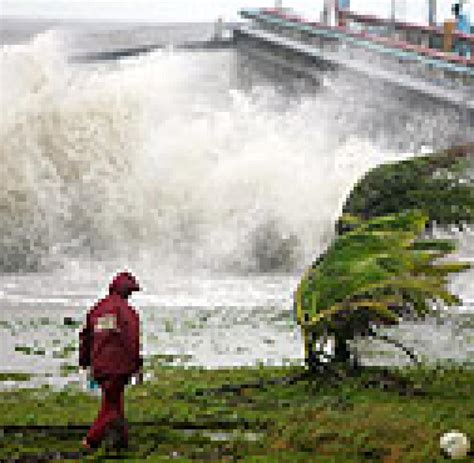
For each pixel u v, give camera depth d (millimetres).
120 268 29000
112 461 17312
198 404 21609
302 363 25266
